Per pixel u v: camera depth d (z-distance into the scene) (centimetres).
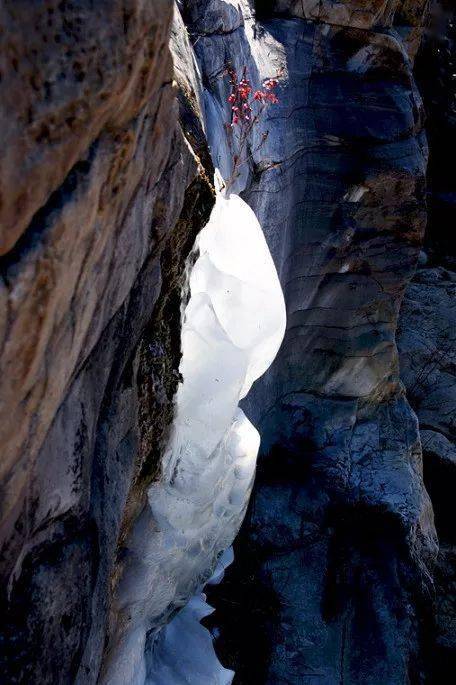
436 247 1037
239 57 352
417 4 598
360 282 520
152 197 143
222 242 229
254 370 241
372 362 559
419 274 964
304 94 455
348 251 502
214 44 323
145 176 130
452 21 1057
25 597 121
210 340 216
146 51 103
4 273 83
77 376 128
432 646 506
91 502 155
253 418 485
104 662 212
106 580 172
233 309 227
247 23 397
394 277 529
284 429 550
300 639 450
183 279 205
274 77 408
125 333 161
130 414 184
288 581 478
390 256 519
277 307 232
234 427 261
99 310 126
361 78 489
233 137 328
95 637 168
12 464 100
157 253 171
